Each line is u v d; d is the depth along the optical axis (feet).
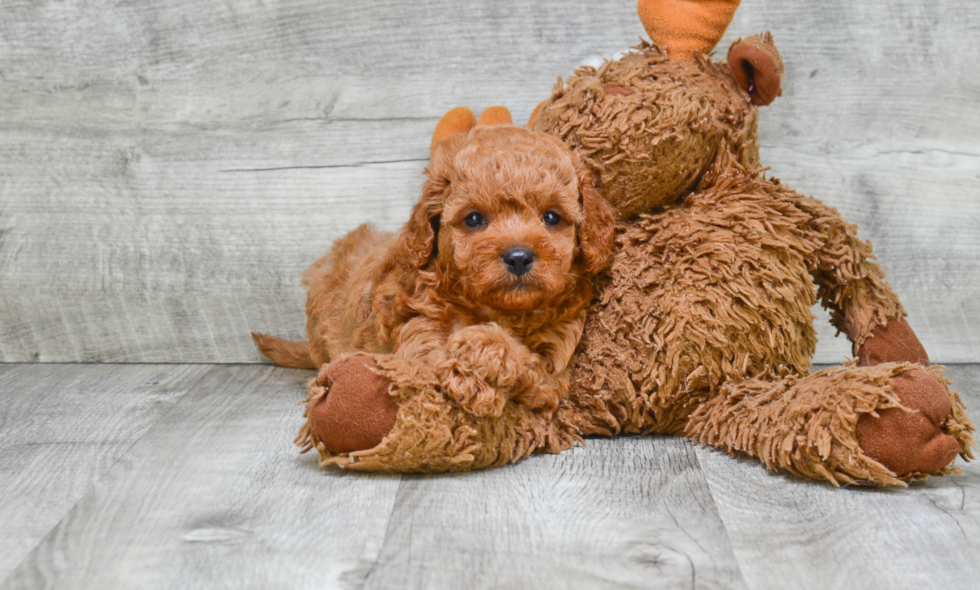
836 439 5.15
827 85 8.84
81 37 9.11
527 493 5.27
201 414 7.32
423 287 6.00
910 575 4.14
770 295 5.95
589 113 6.11
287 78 9.10
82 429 6.87
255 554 4.41
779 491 5.31
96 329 9.61
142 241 9.45
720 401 6.06
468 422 5.45
